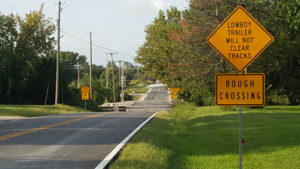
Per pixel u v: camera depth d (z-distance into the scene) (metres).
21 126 22.58
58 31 50.22
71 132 18.78
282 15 31.55
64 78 65.50
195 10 32.41
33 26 64.44
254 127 17.48
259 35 8.62
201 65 32.94
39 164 10.73
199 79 34.81
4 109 37.28
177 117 23.20
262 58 32.28
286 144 12.73
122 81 99.25
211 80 35.00
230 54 8.66
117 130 19.52
